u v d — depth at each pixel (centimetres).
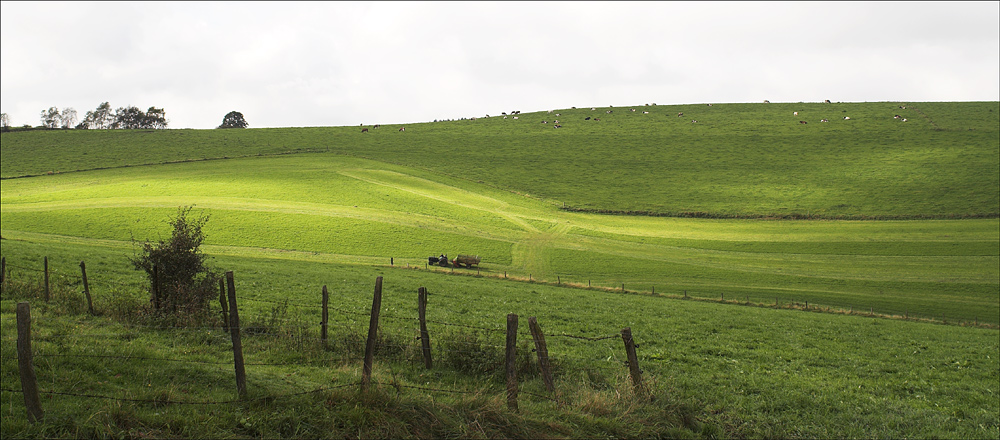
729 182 11925
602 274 6975
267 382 1246
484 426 1088
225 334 1731
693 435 1270
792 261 7606
